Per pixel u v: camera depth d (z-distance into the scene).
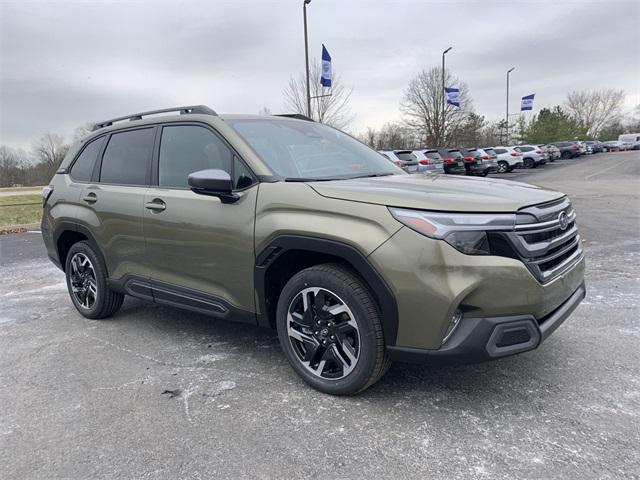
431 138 38.97
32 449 2.58
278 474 2.31
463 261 2.48
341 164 3.68
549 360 3.44
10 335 4.38
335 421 2.75
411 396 3.00
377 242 2.63
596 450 2.41
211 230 3.38
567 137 69.75
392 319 2.65
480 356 2.54
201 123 3.66
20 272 7.25
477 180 3.33
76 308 4.92
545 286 2.63
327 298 2.96
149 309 5.04
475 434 2.58
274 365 3.53
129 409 2.96
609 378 3.16
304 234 2.88
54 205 4.88
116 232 4.15
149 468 2.39
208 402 3.01
